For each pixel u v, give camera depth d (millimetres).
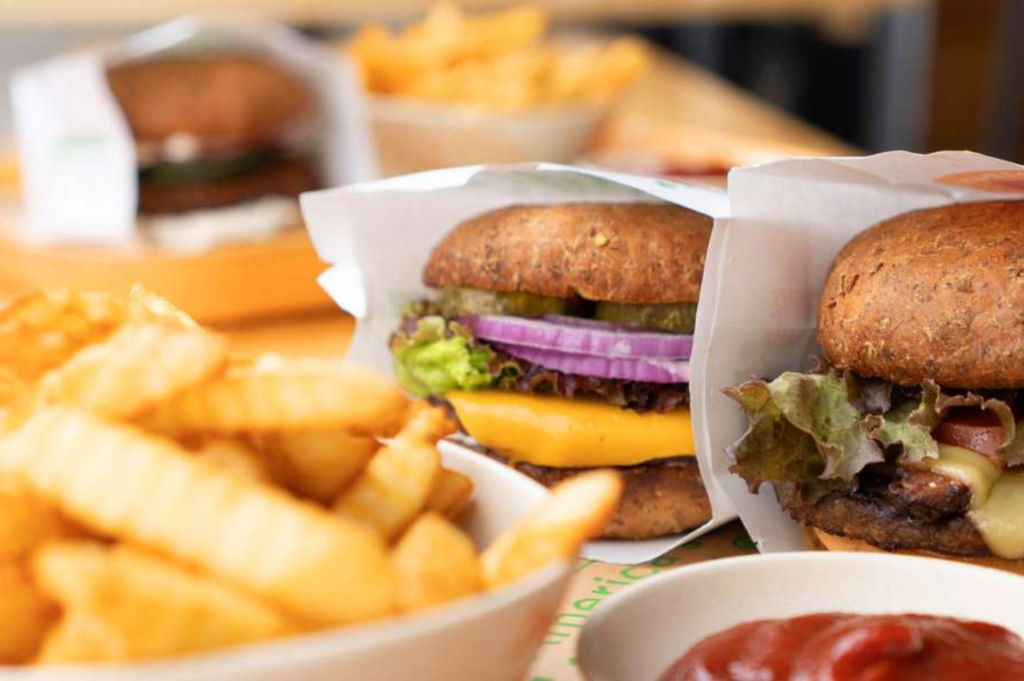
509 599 415
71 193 834
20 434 419
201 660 386
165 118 863
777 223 559
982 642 470
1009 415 515
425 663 408
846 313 542
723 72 2000
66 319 470
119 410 428
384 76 992
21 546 414
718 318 553
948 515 524
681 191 565
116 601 386
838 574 491
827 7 1884
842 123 1978
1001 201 556
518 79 938
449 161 973
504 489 485
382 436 482
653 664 472
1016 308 516
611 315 577
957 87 1841
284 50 919
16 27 1557
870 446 531
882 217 583
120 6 1604
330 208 622
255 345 774
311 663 394
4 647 408
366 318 630
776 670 462
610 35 1936
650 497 575
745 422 562
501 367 588
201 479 411
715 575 487
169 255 797
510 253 581
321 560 405
